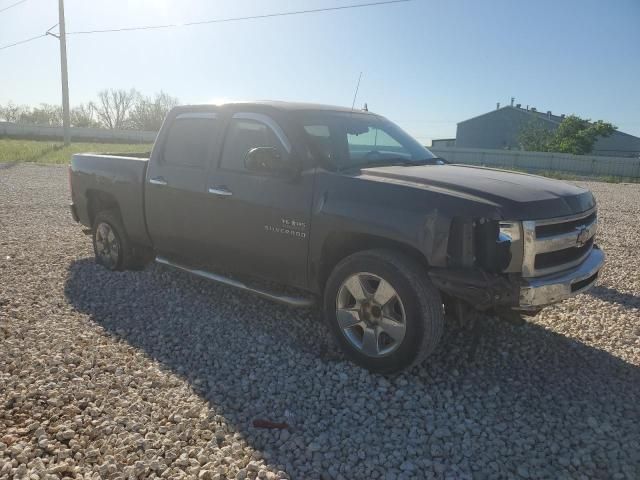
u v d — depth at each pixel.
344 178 3.83
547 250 3.44
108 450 2.78
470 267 3.32
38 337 4.16
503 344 4.29
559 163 38.38
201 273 4.96
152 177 5.23
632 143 55.91
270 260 4.29
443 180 3.65
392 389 3.53
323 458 2.79
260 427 3.05
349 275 3.74
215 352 4.04
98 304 4.98
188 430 2.95
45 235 8.03
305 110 4.44
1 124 59.91
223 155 4.64
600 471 2.73
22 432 2.89
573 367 3.93
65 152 30.56
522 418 3.21
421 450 2.88
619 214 12.40
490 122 60.81
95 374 3.60
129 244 5.85
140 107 91.12
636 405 3.39
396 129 5.12
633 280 6.23
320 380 3.64
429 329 3.42
